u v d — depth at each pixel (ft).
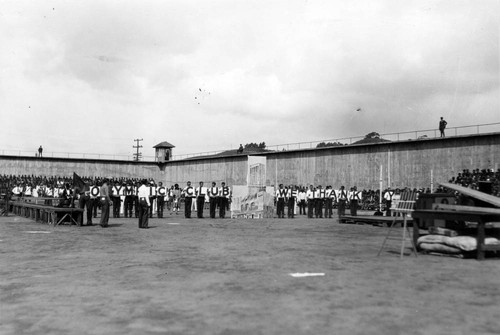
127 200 89.35
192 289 23.27
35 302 20.71
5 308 19.70
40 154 209.56
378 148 141.90
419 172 130.72
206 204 167.32
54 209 62.69
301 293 22.33
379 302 20.56
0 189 128.67
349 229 63.57
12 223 70.28
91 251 38.01
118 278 26.25
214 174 200.64
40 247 40.60
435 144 127.03
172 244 43.27
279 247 41.16
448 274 27.53
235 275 27.12
